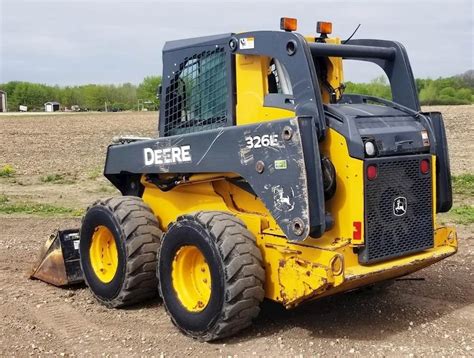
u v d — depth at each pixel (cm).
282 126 494
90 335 565
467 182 1382
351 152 504
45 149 2431
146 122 4538
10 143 2703
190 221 540
